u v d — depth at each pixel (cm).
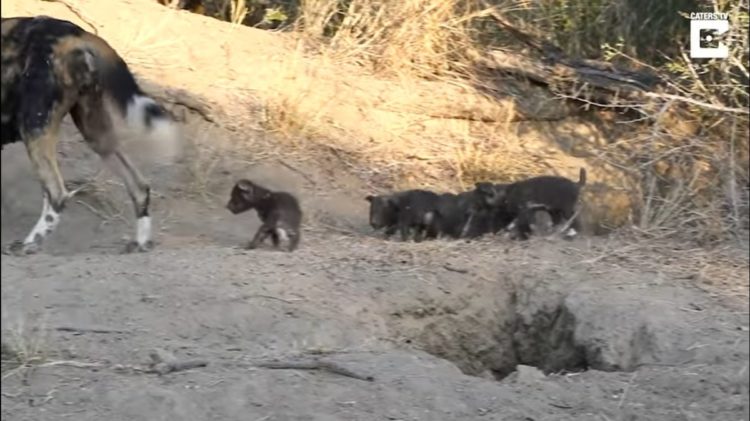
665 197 1962
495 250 1630
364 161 2002
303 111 2022
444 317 1481
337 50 2203
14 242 1567
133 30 2053
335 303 1391
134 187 1580
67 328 1244
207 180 1836
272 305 1353
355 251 1588
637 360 1368
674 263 1656
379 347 1317
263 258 1505
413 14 2234
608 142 2183
